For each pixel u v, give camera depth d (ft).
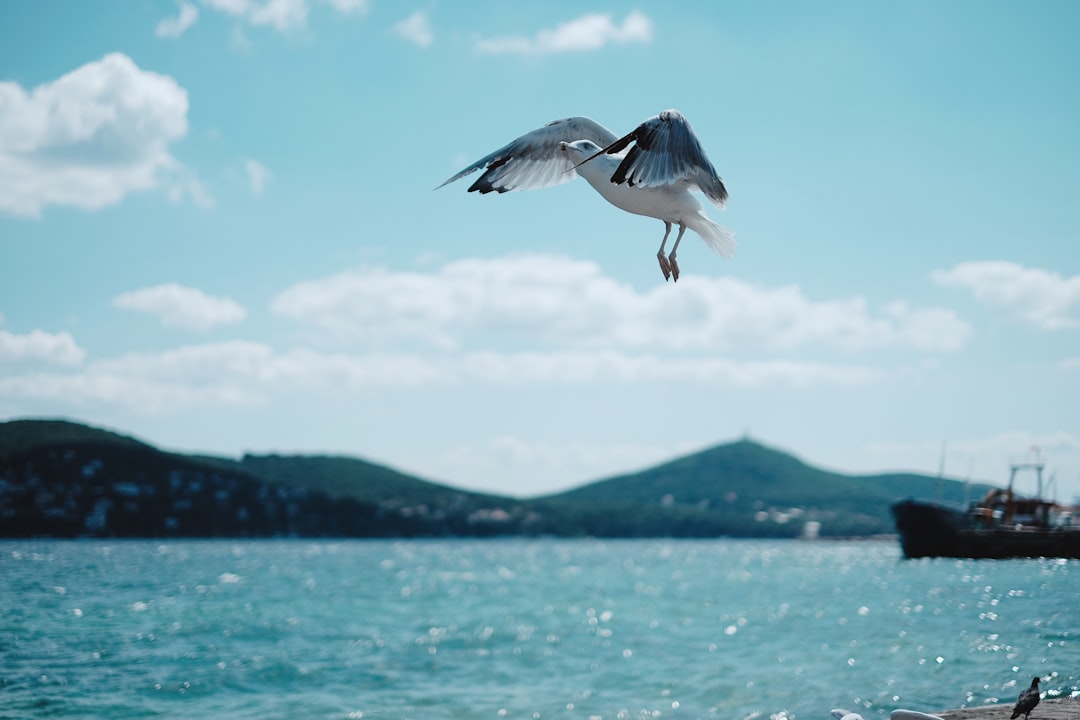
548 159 20.66
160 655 93.61
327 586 230.48
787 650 92.94
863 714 59.06
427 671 87.51
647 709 66.28
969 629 93.35
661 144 16.98
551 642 110.01
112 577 227.61
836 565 391.86
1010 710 53.21
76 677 79.41
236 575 270.87
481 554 615.98
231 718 65.36
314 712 67.51
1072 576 151.84
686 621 134.00
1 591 166.81
